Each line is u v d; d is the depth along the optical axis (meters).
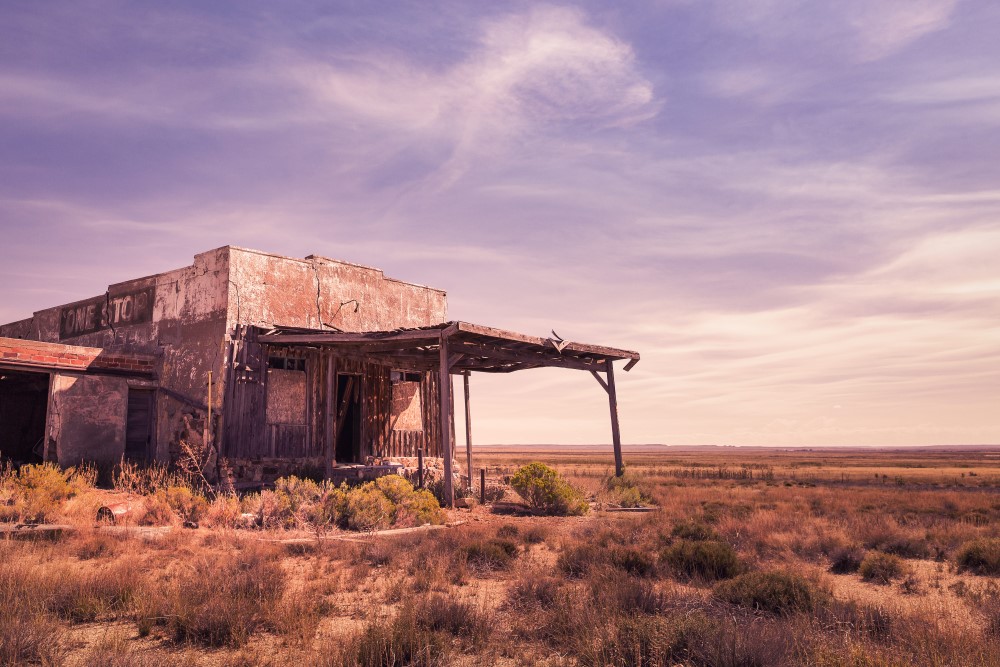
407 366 25.12
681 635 6.03
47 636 5.83
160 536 11.96
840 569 11.62
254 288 21.17
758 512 19.69
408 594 8.39
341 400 23.50
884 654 5.78
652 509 22.30
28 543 10.76
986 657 5.66
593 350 24.19
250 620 6.75
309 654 5.81
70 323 26.38
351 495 16.02
